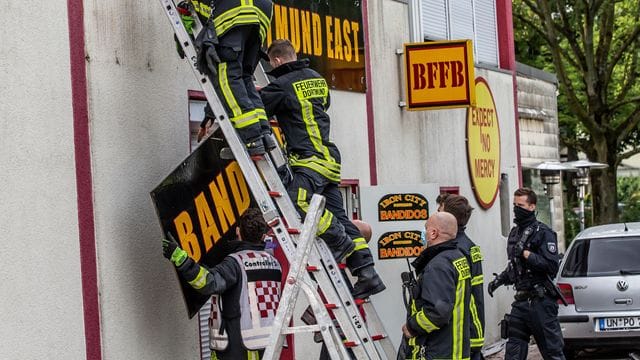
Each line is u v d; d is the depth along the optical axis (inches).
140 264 431.2
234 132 378.6
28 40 385.1
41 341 383.2
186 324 458.0
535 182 1223.5
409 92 722.8
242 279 403.5
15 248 374.0
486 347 868.6
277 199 377.4
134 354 424.8
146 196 438.0
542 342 613.0
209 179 433.1
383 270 605.3
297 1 586.2
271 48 415.2
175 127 460.8
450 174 813.2
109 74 421.7
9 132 374.9
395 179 719.1
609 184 1658.5
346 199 653.9
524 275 609.9
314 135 401.4
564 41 1915.6
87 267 405.4
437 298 401.7
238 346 401.1
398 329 603.5
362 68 668.7
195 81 477.4
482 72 916.0
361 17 669.3
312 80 407.5
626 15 1822.1
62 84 399.9
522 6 1833.2
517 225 621.6
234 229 444.1
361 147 666.2
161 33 454.9
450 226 415.5
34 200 383.6
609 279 737.0
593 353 826.8
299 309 569.9
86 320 403.5
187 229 419.2
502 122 959.6
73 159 402.9
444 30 865.5
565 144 1795.0
